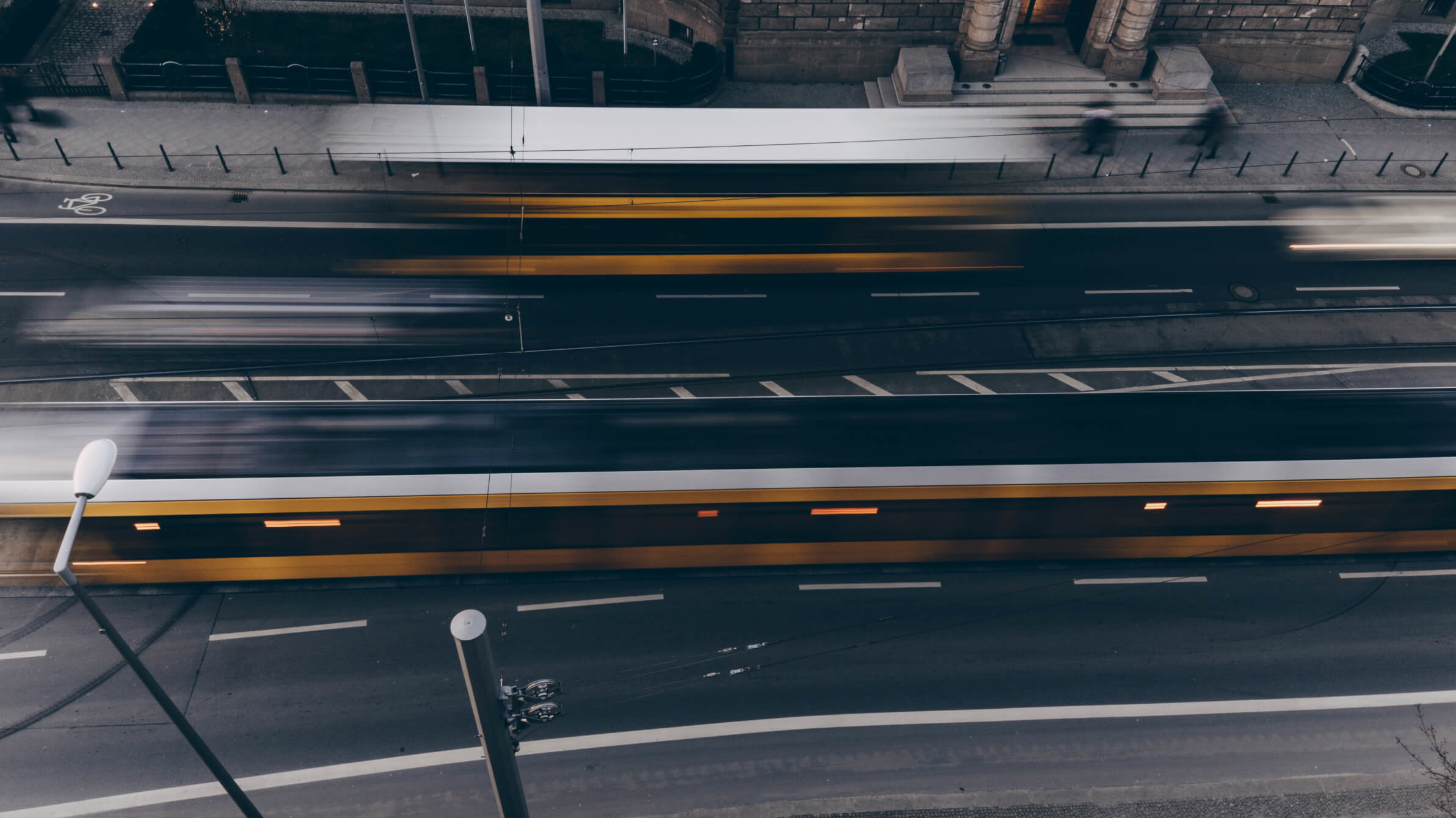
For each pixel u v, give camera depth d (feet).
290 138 93.25
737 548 57.93
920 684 58.90
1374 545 61.41
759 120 95.20
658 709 57.11
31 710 55.26
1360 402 60.95
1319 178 96.37
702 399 59.67
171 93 96.58
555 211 84.64
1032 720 57.47
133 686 56.54
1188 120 101.81
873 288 79.46
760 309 76.54
